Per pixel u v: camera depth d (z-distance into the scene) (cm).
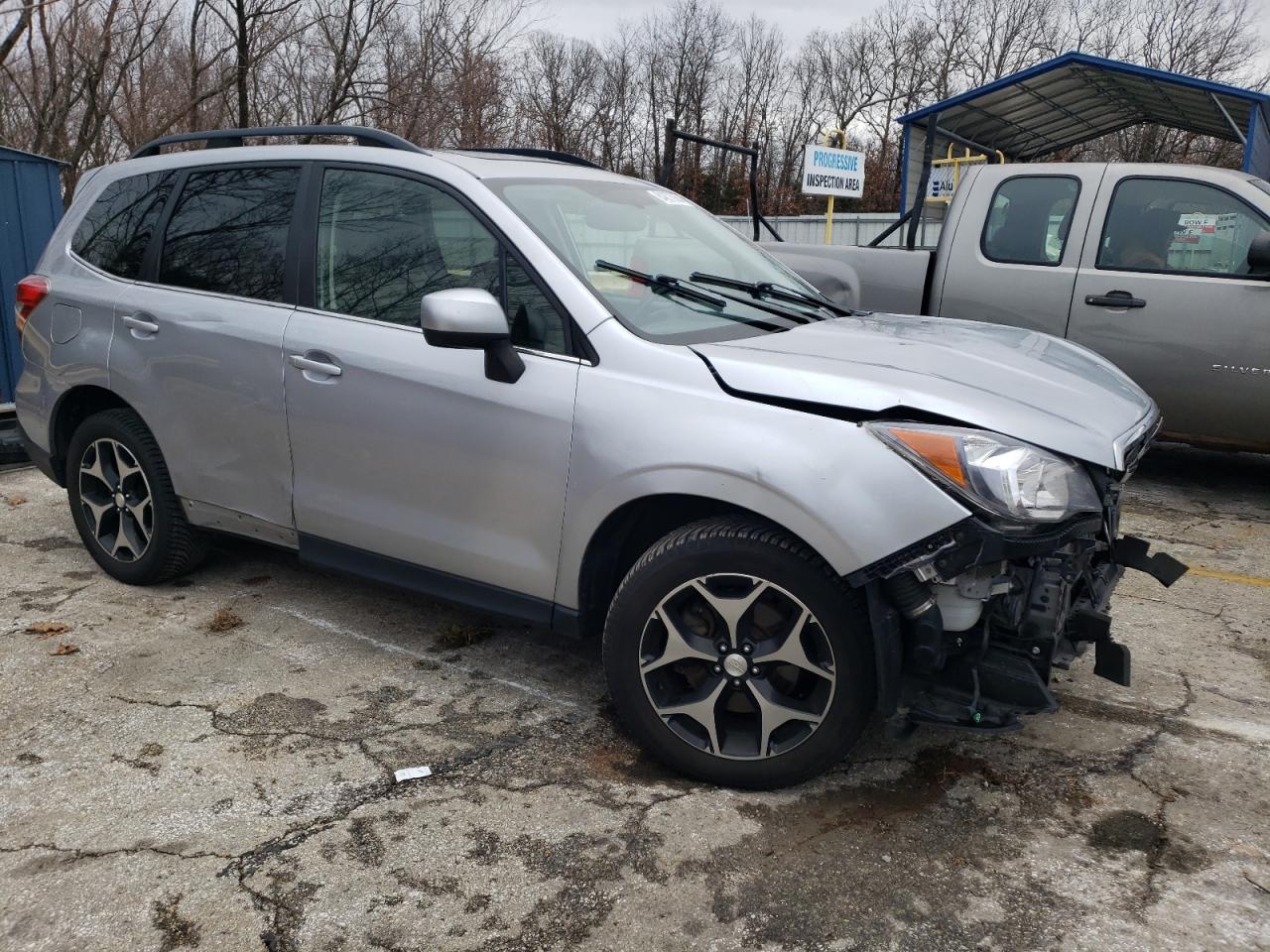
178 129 1404
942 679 269
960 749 316
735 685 282
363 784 292
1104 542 302
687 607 288
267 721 329
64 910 238
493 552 322
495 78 1628
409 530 339
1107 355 607
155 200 418
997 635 267
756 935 233
